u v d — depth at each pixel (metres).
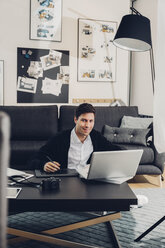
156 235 2.13
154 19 5.18
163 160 3.48
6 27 4.12
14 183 1.73
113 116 4.03
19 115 3.80
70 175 1.91
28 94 4.25
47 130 3.81
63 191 1.62
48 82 4.32
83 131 2.07
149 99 5.39
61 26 4.32
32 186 1.70
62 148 2.20
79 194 1.57
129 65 5.93
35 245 1.94
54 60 4.32
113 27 4.55
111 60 4.58
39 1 4.20
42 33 4.25
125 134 3.67
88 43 4.46
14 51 4.16
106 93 4.60
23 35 4.18
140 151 1.81
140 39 3.25
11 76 4.18
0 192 0.25
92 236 2.09
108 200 1.51
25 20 4.17
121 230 2.20
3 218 0.26
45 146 2.20
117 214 1.92
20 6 4.14
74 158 2.20
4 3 4.09
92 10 4.45
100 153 1.68
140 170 3.42
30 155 3.40
